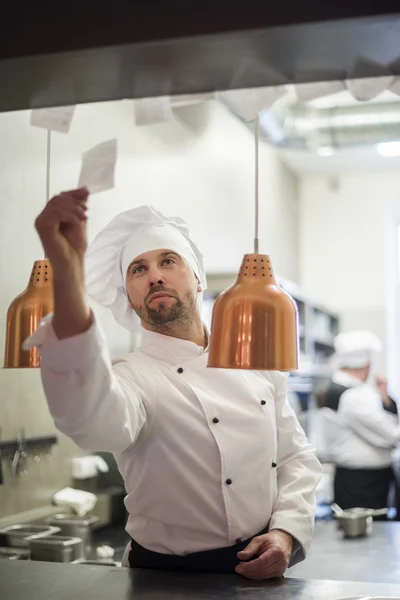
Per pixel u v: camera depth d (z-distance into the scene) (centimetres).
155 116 147
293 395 544
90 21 121
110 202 374
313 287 755
